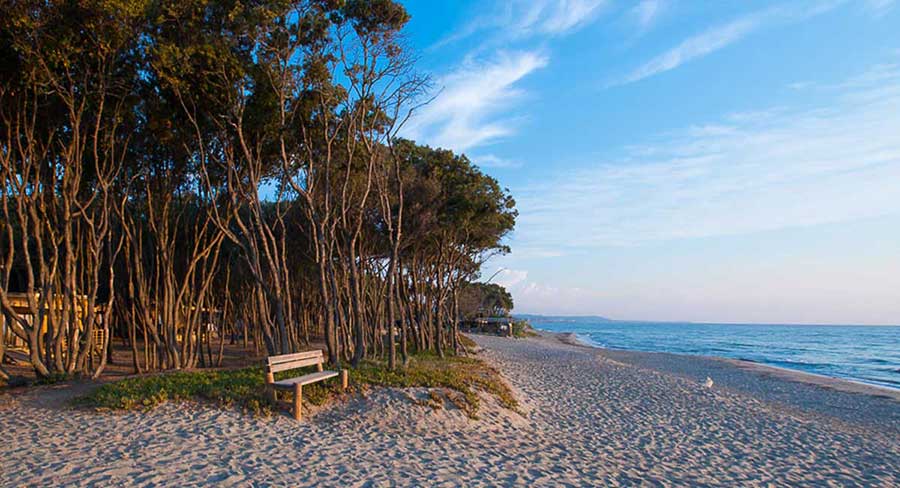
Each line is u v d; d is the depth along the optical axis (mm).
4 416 8984
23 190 12617
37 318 12711
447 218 21078
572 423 12648
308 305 31188
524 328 78562
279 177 17719
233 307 28328
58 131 14266
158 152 16094
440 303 24375
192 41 12969
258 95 14375
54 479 5988
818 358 47594
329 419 9945
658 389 19219
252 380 11508
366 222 19844
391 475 7133
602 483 7961
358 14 14070
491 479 7441
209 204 17359
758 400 19188
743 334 121938
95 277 13922
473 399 12047
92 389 11328
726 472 9414
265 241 14461
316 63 14219
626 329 167125
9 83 11883
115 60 12711
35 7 10977
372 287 24531
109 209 14969
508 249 29906
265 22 12945
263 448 7820
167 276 16422
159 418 8969
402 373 13352
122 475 6238
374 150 15523
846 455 11398
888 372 34969
